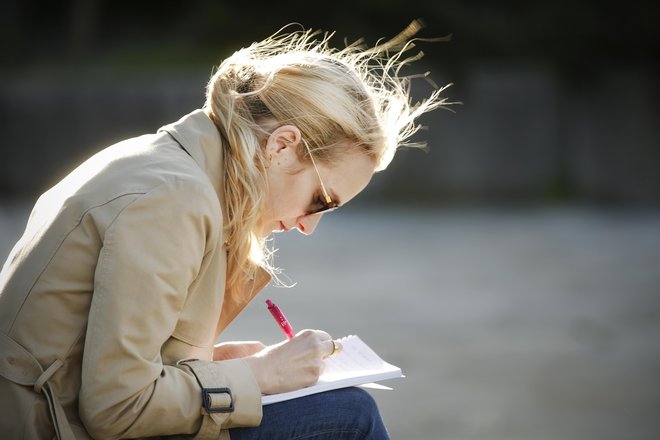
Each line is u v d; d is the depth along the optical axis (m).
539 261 25.70
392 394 13.29
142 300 4.73
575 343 16.58
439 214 37.00
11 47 48.25
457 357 15.45
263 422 5.18
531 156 41.97
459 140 41.50
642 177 42.78
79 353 4.91
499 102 41.91
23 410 4.79
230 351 6.20
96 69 44.41
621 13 46.03
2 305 4.94
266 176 5.40
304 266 24.42
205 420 4.91
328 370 5.69
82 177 5.10
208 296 5.15
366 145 5.53
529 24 45.41
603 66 44.16
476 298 20.56
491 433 11.55
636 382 14.06
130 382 4.70
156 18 51.25
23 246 5.05
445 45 44.53
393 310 19.09
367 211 37.28
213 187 5.28
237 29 48.00
